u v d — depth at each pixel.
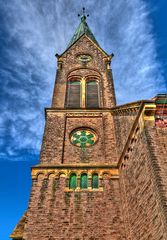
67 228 18.27
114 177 21.23
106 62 35.88
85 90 31.48
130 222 16.98
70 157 23.31
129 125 20.66
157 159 14.34
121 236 17.81
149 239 13.56
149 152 14.65
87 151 23.88
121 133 22.95
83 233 18.05
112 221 18.64
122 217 18.80
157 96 17.05
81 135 25.50
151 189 13.91
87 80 33.00
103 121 26.41
